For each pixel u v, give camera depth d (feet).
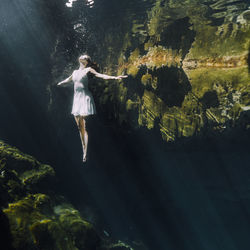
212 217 37.04
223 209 35.76
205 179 31.89
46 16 34.19
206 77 23.02
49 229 22.77
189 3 23.82
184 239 40.68
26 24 35.14
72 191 38.91
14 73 36.29
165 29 25.86
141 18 27.63
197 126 23.67
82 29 33.27
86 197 39.81
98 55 32.24
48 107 36.19
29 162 28.45
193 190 34.55
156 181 36.63
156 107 25.89
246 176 28.53
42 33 35.32
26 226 21.91
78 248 23.67
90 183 40.40
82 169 39.58
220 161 29.22
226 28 22.94
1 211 21.83
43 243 21.76
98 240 25.67
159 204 38.73
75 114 15.16
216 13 23.16
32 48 36.11
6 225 21.27
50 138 38.04
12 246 20.38
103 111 29.81
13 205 23.17
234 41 22.31
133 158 35.29
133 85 27.32
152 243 39.06
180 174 33.47
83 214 35.99
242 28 22.08
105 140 33.71
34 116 37.35
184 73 24.16
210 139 24.52
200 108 23.45
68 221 25.11
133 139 31.32
